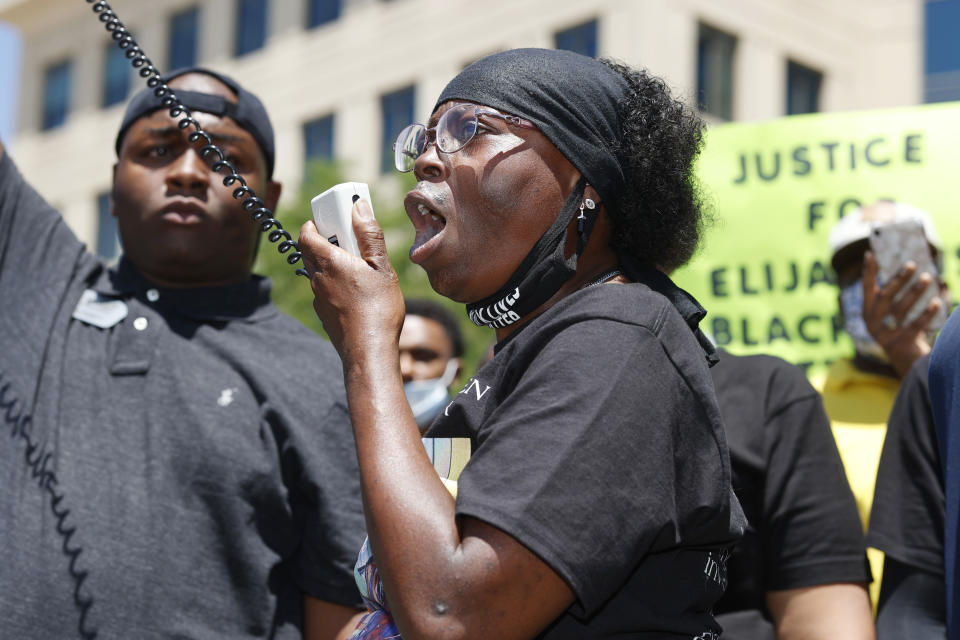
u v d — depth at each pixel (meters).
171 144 2.88
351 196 1.90
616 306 1.75
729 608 2.66
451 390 5.24
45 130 25.52
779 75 18.22
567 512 1.57
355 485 2.67
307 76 21.39
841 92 18.84
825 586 2.62
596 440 1.61
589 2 17.66
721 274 4.01
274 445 2.64
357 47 20.77
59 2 25.03
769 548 2.67
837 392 3.48
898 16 19.05
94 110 24.67
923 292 3.28
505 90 1.89
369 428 1.71
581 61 1.97
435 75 19.67
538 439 1.62
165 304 2.83
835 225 3.96
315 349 2.86
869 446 3.31
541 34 18.23
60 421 2.60
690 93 2.16
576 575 1.55
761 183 4.04
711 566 1.81
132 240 2.87
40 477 2.53
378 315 1.81
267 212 2.01
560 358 1.70
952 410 2.04
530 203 1.87
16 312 2.72
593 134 1.90
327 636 2.64
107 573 2.46
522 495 1.58
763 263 3.99
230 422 2.64
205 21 22.94
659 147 1.96
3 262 2.76
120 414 2.64
